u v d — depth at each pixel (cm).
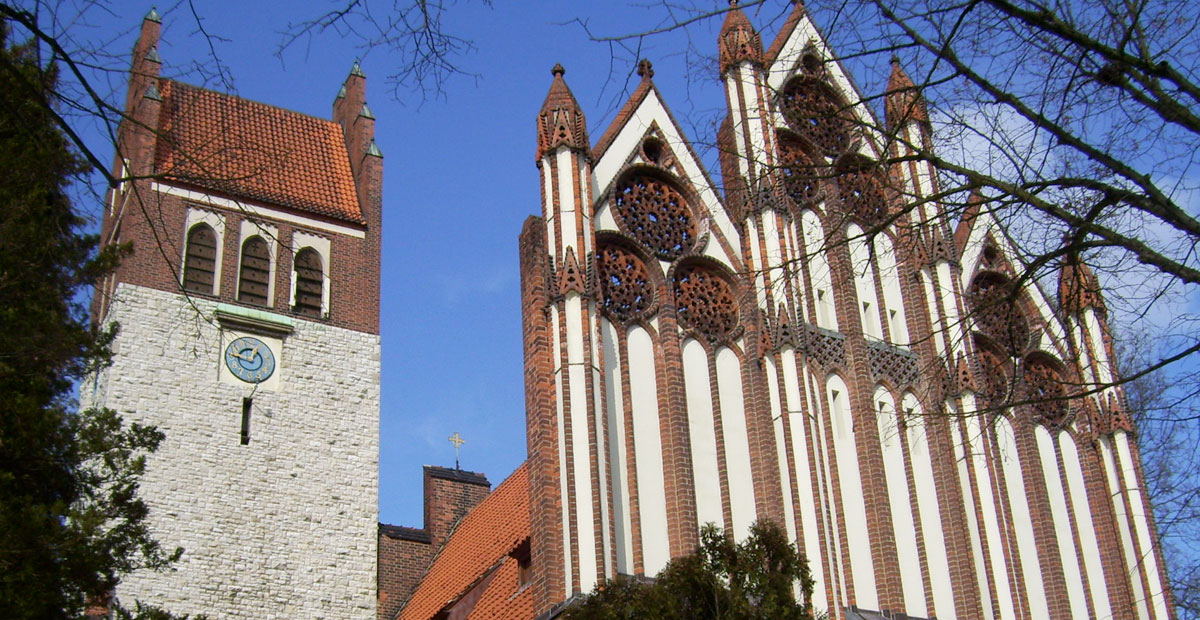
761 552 2838
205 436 4678
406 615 5097
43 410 2694
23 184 2708
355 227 5366
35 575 2472
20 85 1677
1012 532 3978
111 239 5166
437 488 5697
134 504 2928
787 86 4262
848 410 3931
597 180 3891
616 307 3719
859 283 4197
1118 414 4281
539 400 3491
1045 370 4366
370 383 5094
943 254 4253
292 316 5056
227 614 4431
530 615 3588
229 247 5044
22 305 2756
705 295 3903
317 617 4572
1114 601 4078
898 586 3662
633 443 3531
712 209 4028
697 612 2720
